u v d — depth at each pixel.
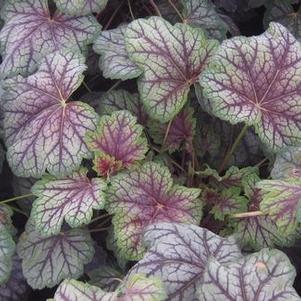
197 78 0.53
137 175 0.49
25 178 0.57
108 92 0.57
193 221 0.48
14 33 0.57
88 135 0.50
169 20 0.65
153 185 0.49
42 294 0.59
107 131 0.50
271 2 0.71
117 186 0.49
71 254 0.52
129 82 0.63
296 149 0.48
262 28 0.74
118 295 0.38
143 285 0.38
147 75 0.51
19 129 0.52
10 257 0.47
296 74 0.50
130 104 0.56
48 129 0.51
